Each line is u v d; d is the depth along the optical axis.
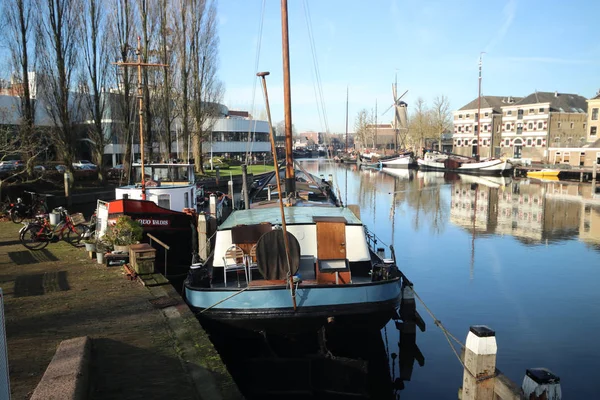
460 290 15.00
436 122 96.38
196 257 12.39
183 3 41.06
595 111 66.69
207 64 43.91
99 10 33.06
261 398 8.23
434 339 11.06
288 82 15.34
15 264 12.18
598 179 56.78
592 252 20.69
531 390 5.35
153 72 37.41
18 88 28.83
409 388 8.77
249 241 9.74
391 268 10.10
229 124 82.50
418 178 64.06
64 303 8.94
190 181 18.25
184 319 8.05
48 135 32.41
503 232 25.78
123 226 12.38
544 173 61.78
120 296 9.38
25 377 5.85
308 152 136.50
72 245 14.74
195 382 5.80
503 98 92.69
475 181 58.41
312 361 8.23
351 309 8.37
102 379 5.83
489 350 5.97
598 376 9.09
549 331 11.48
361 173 74.12
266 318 8.32
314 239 10.02
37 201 21.97
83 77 32.78
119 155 53.41
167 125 39.03
